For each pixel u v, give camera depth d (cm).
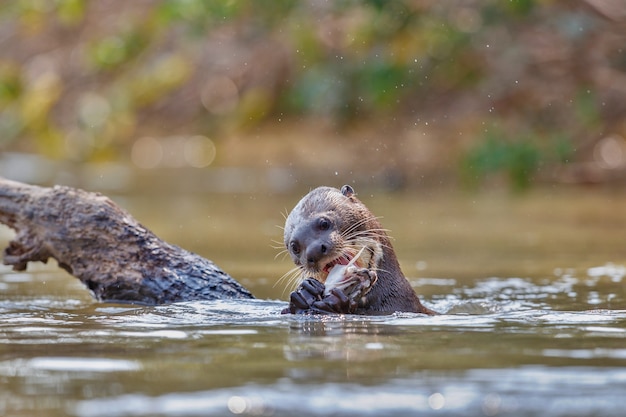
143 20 5062
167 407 982
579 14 4544
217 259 2566
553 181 4309
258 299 1911
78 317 1642
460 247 2827
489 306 1859
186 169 4916
